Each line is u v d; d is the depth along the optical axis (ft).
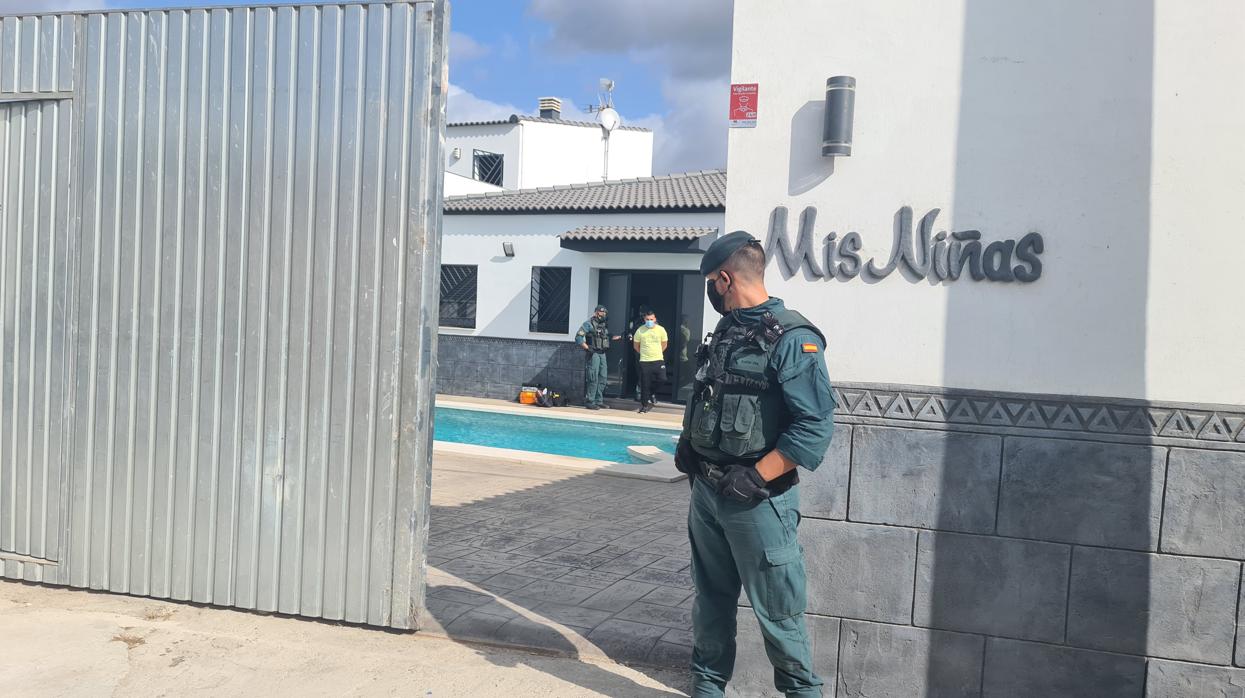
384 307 14.89
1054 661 11.84
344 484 15.14
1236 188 11.22
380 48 14.80
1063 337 11.79
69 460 16.40
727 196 12.97
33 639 14.26
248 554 15.60
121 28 15.99
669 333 61.36
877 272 12.39
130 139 15.98
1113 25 11.57
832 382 12.57
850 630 12.57
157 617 15.42
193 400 15.75
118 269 16.08
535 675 13.60
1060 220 11.76
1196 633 11.39
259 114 15.35
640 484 30.96
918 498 12.27
